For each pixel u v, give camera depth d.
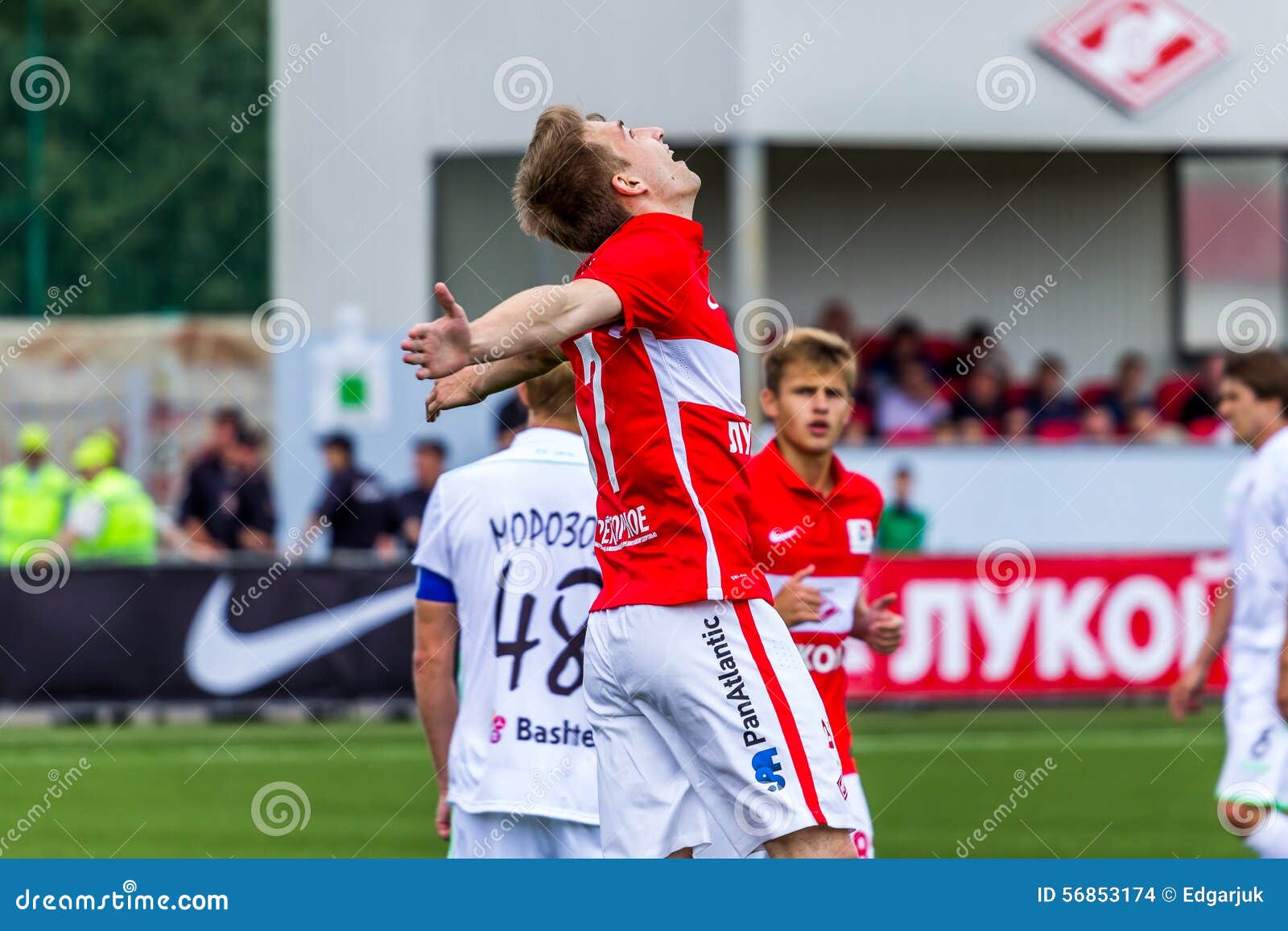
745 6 39.12
